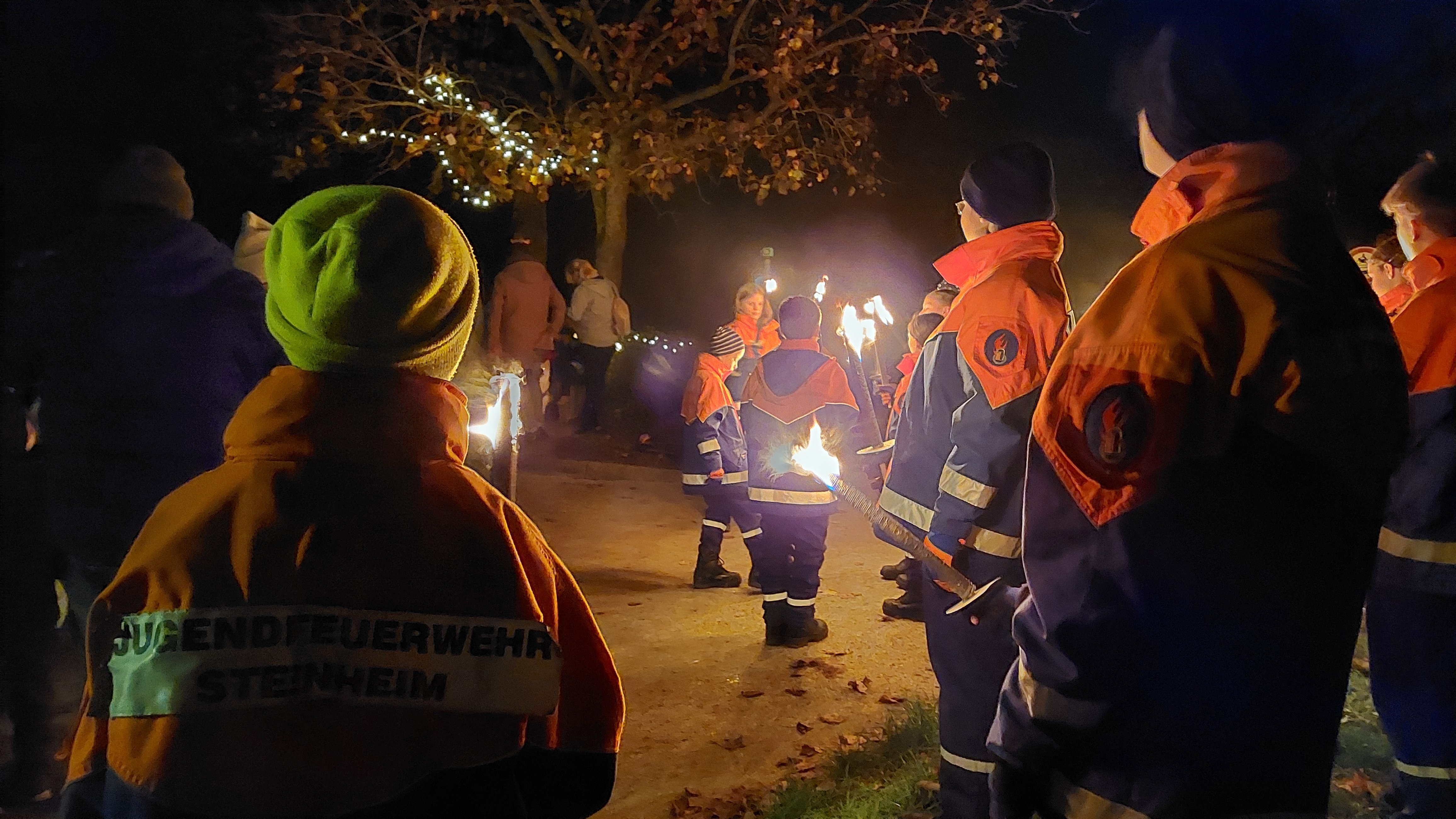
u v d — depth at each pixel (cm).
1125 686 160
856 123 1319
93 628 152
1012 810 180
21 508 357
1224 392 160
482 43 1415
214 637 149
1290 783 156
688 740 481
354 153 1503
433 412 169
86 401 334
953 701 304
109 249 338
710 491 710
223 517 156
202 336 340
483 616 160
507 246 1831
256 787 147
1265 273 163
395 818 152
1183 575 157
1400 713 299
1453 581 286
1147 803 160
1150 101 185
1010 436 281
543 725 167
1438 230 298
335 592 154
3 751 400
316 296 161
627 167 1342
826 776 440
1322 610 157
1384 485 164
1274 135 173
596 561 794
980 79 1327
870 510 282
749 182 1345
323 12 1287
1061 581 166
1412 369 289
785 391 580
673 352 1541
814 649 598
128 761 147
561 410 1370
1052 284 293
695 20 1225
